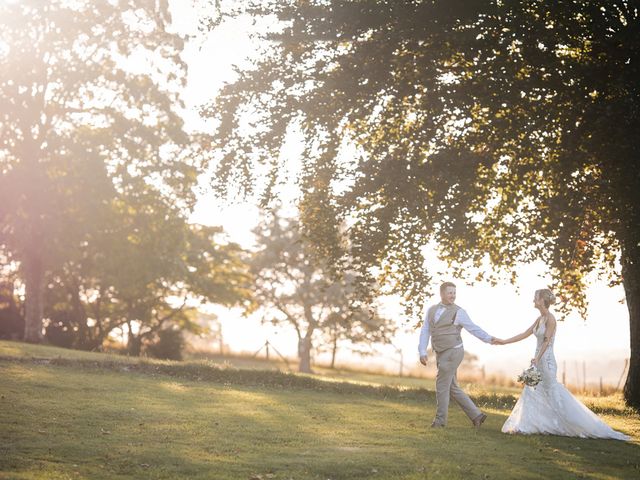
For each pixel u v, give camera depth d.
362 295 16.75
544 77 15.01
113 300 42.56
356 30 15.93
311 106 16.28
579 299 18.70
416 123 16.55
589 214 15.96
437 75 15.57
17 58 30.44
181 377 18.17
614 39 14.63
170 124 32.19
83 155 30.52
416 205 15.10
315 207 17.16
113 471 7.17
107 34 31.52
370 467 7.66
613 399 18.08
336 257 17.12
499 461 8.24
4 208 30.98
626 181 14.00
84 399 12.69
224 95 16.95
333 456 8.27
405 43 15.88
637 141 13.75
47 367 17.58
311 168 17.20
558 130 15.29
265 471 7.37
